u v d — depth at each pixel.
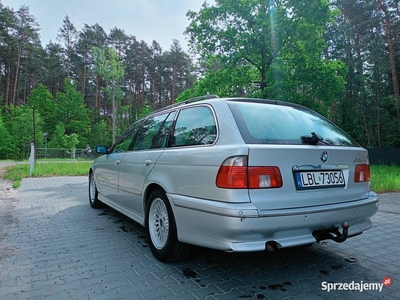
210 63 18.11
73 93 42.41
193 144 2.64
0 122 32.97
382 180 9.75
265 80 15.16
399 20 22.30
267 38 15.07
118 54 44.50
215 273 2.63
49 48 47.16
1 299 2.13
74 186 8.89
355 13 26.28
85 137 42.19
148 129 3.67
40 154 23.25
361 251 3.29
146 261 2.91
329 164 2.47
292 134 2.52
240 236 2.03
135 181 3.45
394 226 4.50
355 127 26.33
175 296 2.19
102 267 2.75
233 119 2.38
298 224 2.16
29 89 47.75
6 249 3.24
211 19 16.27
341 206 2.41
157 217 3.03
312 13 14.20
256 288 2.34
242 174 2.08
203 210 2.25
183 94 19.08
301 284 2.43
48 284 2.39
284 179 2.20
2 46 40.59
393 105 23.97
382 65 25.20
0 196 6.91
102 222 4.48
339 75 16.08
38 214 5.01
